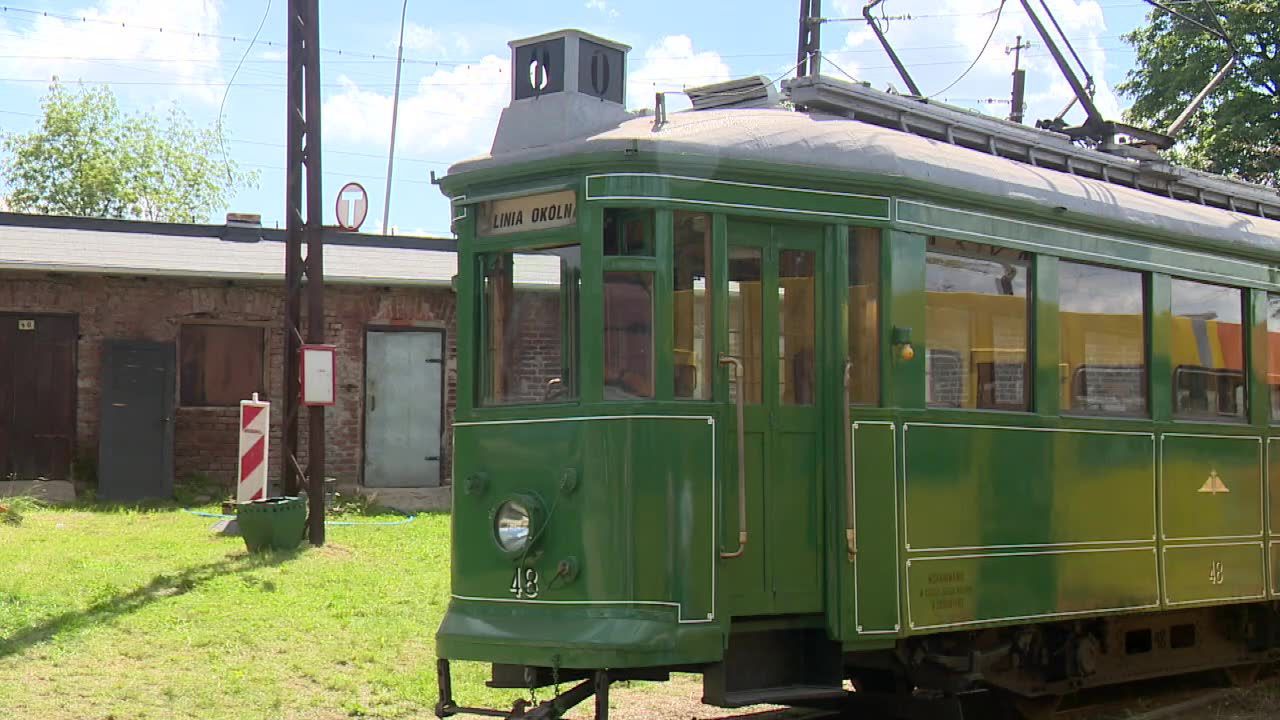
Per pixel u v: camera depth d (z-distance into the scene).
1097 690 9.98
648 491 6.48
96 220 19.92
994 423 7.68
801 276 6.96
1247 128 22.16
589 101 7.03
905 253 7.25
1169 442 8.92
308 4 13.36
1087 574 8.21
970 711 9.16
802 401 6.91
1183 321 9.18
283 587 11.00
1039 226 8.08
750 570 6.67
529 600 6.64
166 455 17.95
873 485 7.02
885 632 7.00
